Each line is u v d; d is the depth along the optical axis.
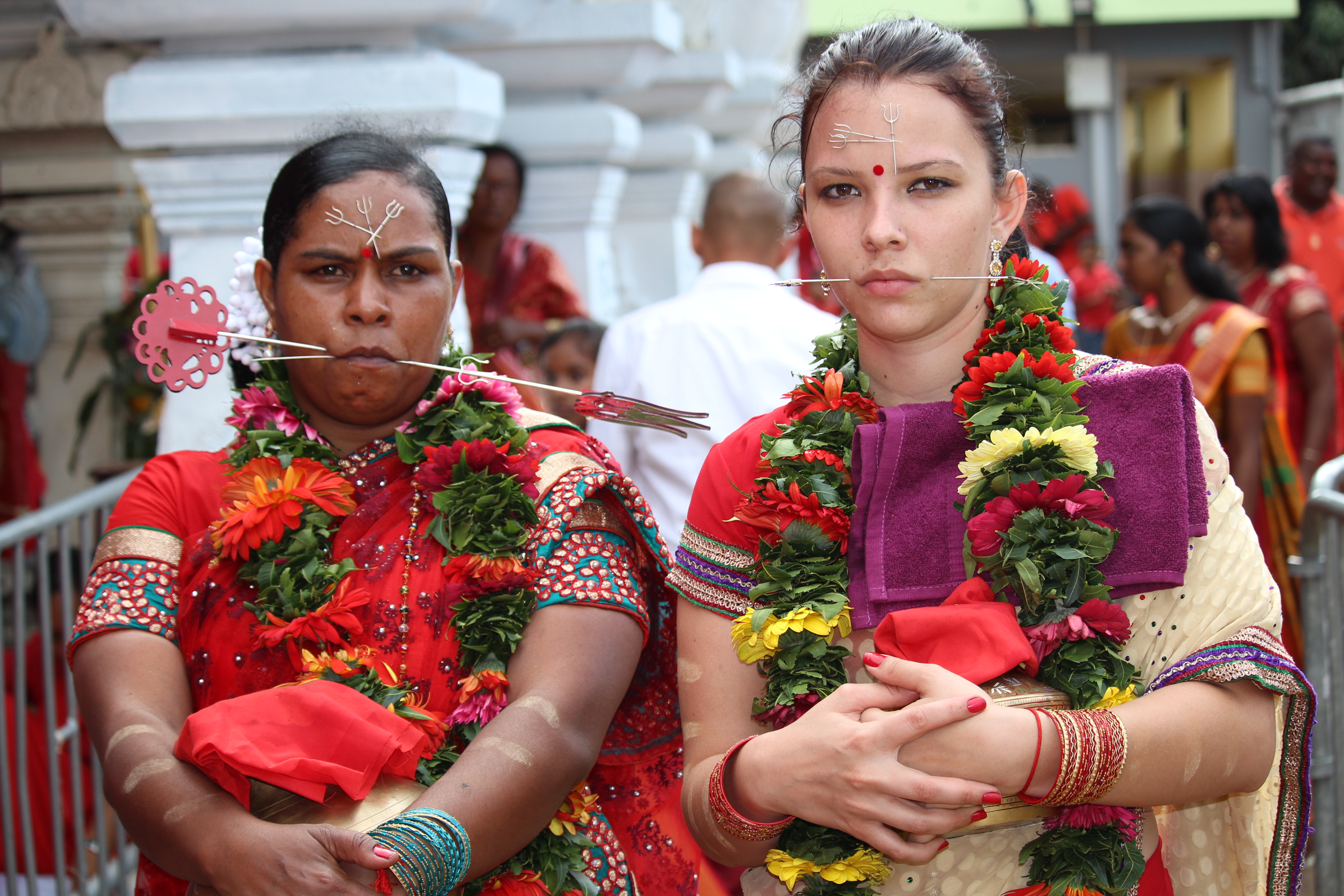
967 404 1.82
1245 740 1.73
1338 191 15.95
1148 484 1.77
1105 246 17.89
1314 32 18.31
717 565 1.95
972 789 1.62
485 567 2.01
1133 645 1.81
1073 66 17.56
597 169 5.70
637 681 2.26
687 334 3.85
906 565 1.82
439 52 3.78
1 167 6.15
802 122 1.95
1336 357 5.55
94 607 2.09
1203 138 19.05
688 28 6.88
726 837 1.83
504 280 5.41
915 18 1.97
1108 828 1.78
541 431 2.22
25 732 3.73
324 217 2.08
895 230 1.78
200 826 1.81
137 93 3.55
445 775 1.87
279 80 3.54
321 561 2.08
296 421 2.18
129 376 6.04
